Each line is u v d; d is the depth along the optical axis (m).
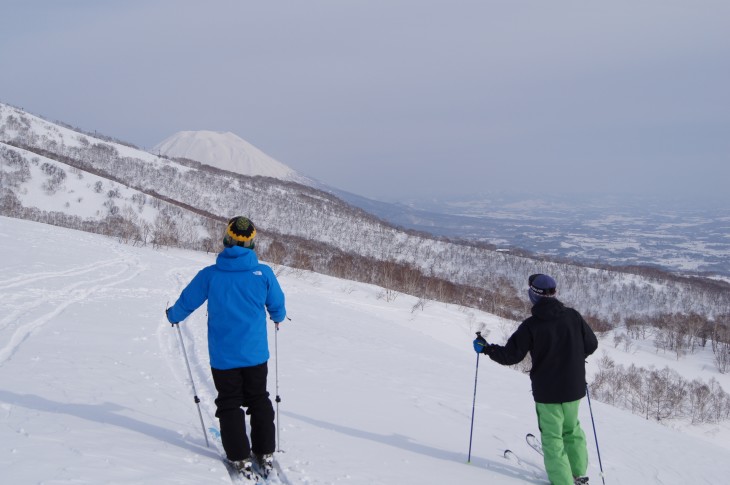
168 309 3.80
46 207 99.94
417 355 11.90
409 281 39.75
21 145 150.25
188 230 43.56
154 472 3.05
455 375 10.09
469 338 26.98
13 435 3.21
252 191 169.62
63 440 3.28
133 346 7.29
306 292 25.75
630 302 100.19
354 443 4.81
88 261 18.64
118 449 3.33
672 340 58.06
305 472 3.78
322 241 122.44
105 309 10.22
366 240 128.25
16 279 12.37
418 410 6.70
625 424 8.36
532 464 5.26
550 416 4.48
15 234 22.48
